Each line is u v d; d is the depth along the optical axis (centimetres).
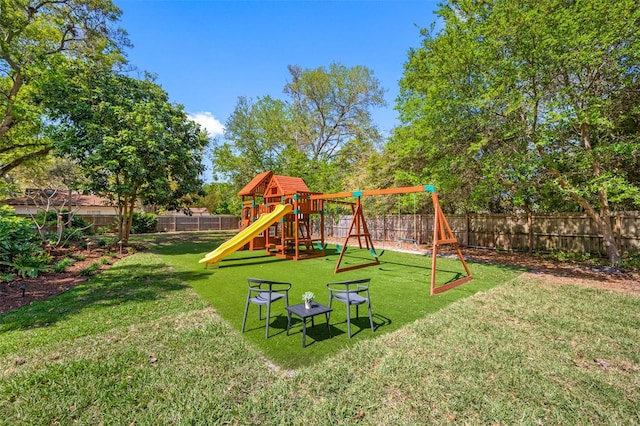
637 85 708
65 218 1308
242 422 205
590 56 616
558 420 208
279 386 246
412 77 1027
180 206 1518
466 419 209
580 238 948
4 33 1088
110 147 1020
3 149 1270
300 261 946
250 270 780
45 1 1141
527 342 333
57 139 1075
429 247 1307
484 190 823
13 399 230
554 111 656
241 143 1927
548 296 521
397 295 542
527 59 704
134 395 233
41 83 1067
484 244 1216
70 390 239
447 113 820
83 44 1262
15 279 618
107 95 1142
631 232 832
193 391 239
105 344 325
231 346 321
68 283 607
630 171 826
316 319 414
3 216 792
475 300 500
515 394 237
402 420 207
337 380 255
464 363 285
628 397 234
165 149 1166
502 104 735
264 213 1161
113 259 918
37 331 359
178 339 339
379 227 1593
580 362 290
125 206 1262
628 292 550
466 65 812
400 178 1002
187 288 577
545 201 1063
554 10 688
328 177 1906
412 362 285
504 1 751
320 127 2327
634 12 605
